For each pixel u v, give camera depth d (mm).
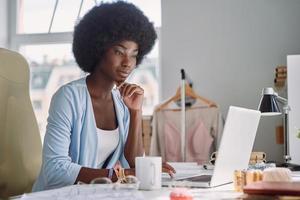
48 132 1462
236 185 1193
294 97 2838
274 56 3395
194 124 3295
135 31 1700
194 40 3541
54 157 1412
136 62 1811
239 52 3451
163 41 3602
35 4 4012
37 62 3980
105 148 1628
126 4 1748
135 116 1767
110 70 1670
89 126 1557
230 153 1309
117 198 1045
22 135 1636
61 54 3941
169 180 1379
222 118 3309
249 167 1539
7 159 1573
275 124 3305
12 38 3998
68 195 1083
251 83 3422
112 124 1700
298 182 1006
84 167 1396
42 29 3984
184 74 3320
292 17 3379
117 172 1354
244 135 1371
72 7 3934
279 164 2395
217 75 3482
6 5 3986
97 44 1670
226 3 3492
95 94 1654
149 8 3727
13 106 1604
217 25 3500
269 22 3414
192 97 3336
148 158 1241
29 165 1649
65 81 3924
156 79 3672
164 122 3338
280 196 899
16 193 1599
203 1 3535
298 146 2783
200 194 1143
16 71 1640
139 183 1230
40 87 3965
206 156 3225
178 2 3586
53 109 1500
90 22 1707
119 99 1752
